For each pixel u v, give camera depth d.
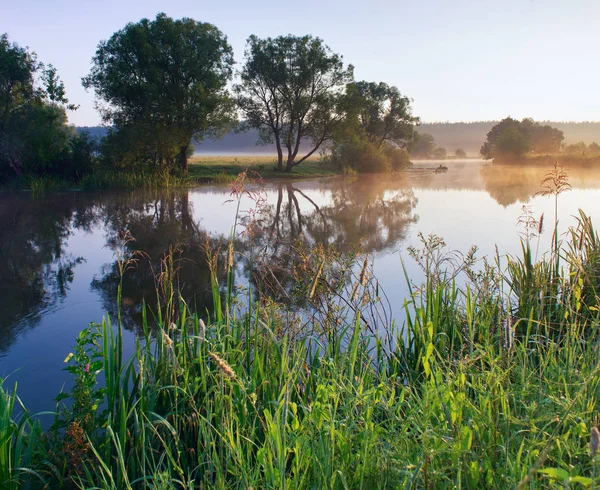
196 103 34.81
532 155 79.00
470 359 3.51
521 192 28.83
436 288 5.79
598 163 61.41
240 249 12.77
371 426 2.92
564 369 3.73
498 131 94.00
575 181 36.72
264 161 62.22
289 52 42.72
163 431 3.89
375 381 4.25
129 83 33.22
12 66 28.84
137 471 3.62
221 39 35.75
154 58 33.41
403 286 9.06
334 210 21.72
